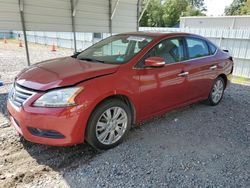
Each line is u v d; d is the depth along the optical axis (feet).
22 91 9.60
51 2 22.22
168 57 12.79
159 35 13.05
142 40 12.68
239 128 13.44
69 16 23.91
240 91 23.02
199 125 13.56
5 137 11.30
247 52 32.27
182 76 13.26
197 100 15.42
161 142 11.33
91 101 9.42
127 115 10.98
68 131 9.14
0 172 8.78
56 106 8.94
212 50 16.29
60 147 10.63
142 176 8.77
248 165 9.71
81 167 9.23
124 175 8.80
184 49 13.88
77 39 66.44
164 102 12.71
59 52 59.98
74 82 9.39
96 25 26.53
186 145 11.14
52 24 22.81
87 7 25.09
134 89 10.93
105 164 9.44
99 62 11.77
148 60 11.26
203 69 14.85
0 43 84.38
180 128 13.03
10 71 30.12
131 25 30.66
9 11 19.84
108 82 10.05
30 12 21.04
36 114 8.95
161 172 9.04
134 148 10.69
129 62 11.14
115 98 10.50
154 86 11.80
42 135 9.24
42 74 10.14
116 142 10.75
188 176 8.85
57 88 9.12
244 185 8.45
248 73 32.58
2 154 9.93
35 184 8.22
